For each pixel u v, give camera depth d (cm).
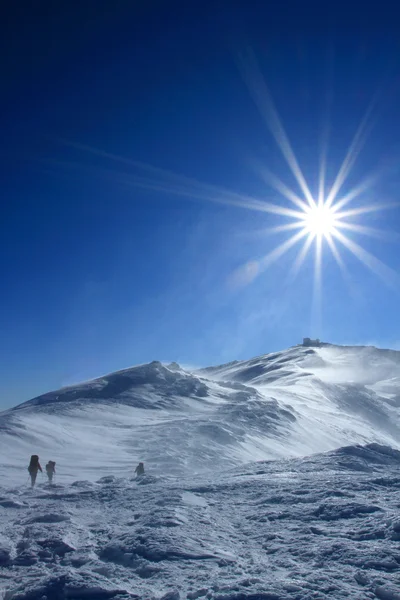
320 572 687
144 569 723
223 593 597
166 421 6303
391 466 2205
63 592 620
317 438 6962
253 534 951
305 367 17612
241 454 5012
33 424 5009
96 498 1513
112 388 8075
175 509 1127
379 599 597
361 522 987
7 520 1172
